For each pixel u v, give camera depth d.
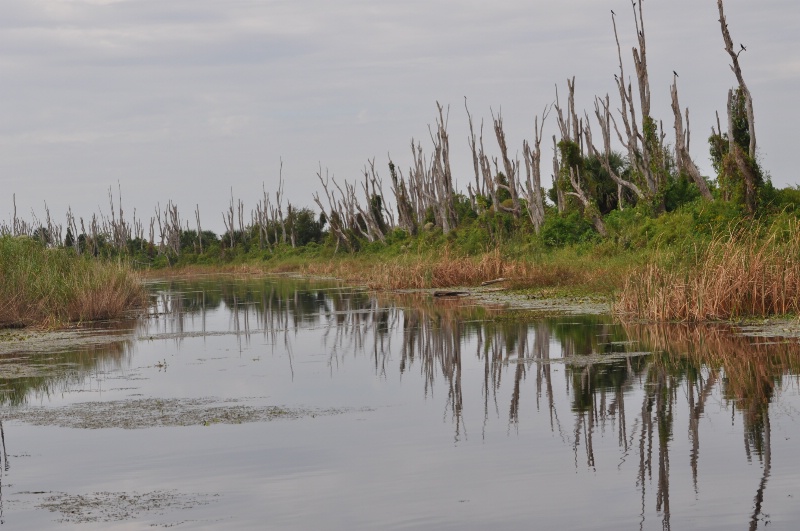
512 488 9.53
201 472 10.55
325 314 30.88
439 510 8.95
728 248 22.89
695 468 9.92
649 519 8.48
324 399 14.73
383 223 87.69
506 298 33.03
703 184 38.25
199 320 30.33
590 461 10.39
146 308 34.56
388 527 8.54
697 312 21.81
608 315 24.66
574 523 8.46
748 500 8.86
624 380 14.95
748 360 16.11
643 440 11.18
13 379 17.64
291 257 91.00
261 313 32.66
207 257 110.62
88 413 14.13
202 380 17.09
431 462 10.62
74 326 28.77
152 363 19.61
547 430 11.92
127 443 12.08
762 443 10.77
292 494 9.62
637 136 43.19
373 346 21.28
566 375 15.73
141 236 130.62
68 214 115.94
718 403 12.91
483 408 13.46
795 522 8.25
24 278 29.97
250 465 10.77
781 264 22.02
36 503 9.62
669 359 16.70
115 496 9.77
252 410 13.99
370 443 11.61
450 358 18.58
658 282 23.53
